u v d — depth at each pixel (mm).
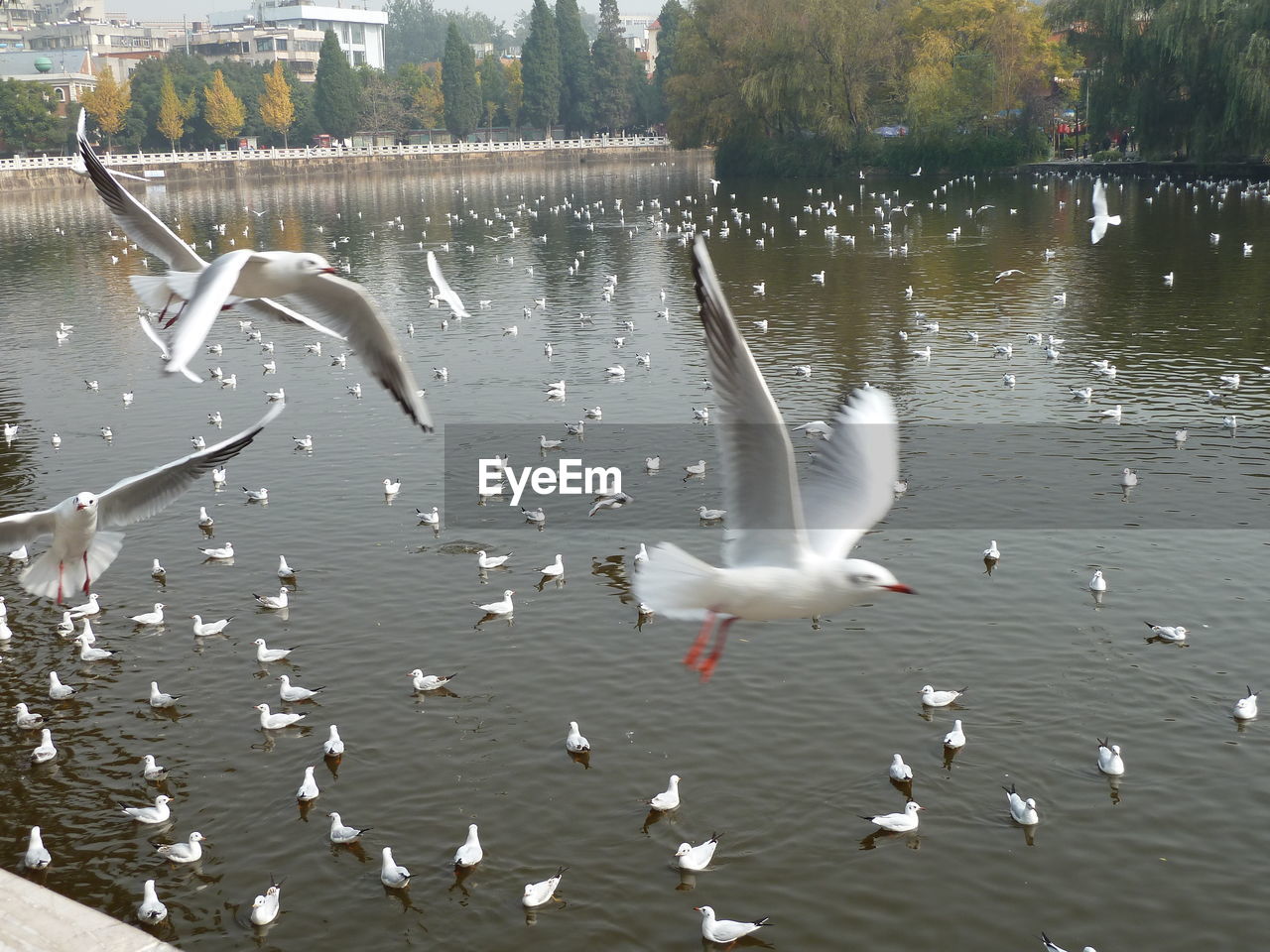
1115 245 81375
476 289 75438
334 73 196875
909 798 20812
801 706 23828
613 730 23297
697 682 24891
